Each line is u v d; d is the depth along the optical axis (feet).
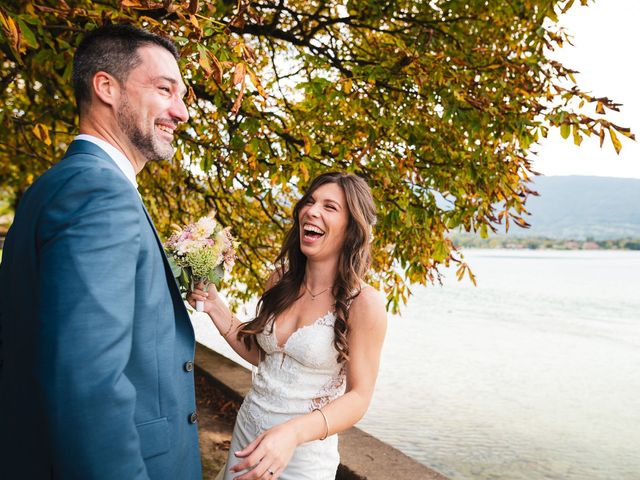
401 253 13.10
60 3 7.80
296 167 11.02
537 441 31.48
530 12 13.51
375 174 12.19
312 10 16.93
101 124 4.56
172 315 4.51
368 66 11.69
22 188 20.61
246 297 21.17
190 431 4.70
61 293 3.42
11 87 15.39
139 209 4.11
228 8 11.47
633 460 29.01
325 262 6.57
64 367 3.28
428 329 81.05
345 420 5.66
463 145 13.32
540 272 271.49
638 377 52.65
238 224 19.35
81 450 3.29
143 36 4.58
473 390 43.62
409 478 9.60
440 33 13.73
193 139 12.29
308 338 6.24
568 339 76.95
